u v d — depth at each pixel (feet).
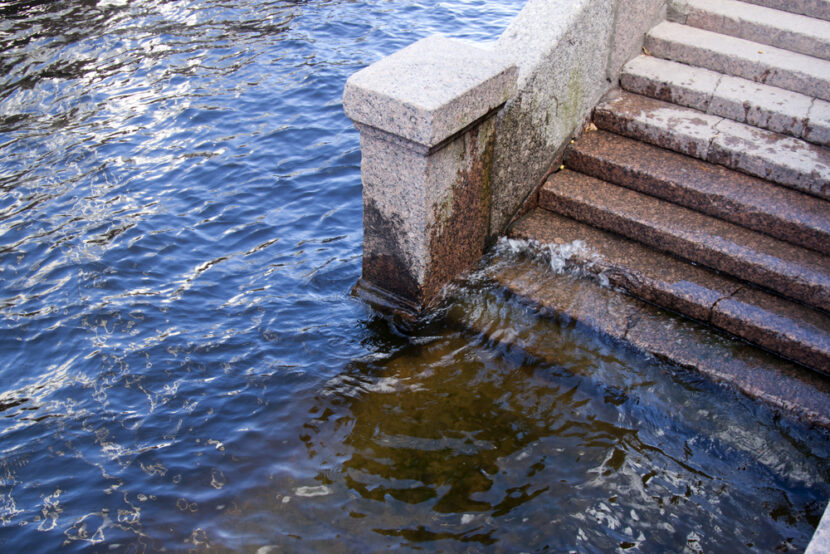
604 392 16.16
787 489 14.10
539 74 17.95
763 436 15.07
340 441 15.35
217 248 22.35
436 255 17.71
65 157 26.94
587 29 19.01
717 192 18.52
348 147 27.55
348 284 20.43
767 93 19.99
